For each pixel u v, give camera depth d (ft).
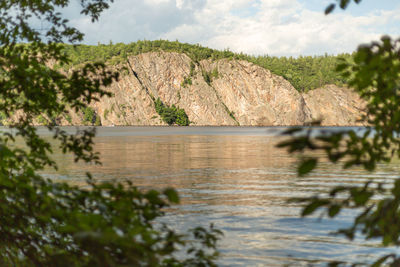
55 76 10.58
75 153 11.64
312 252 25.29
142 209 8.07
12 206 8.80
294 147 4.99
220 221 33.24
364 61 5.73
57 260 7.96
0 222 9.63
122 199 8.14
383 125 6.28
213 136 273.13
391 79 6.08
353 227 6.22
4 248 9.85
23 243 9.61
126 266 6.60
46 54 10.92
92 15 11.34
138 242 6.60
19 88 10.37
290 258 24.06
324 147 5.03
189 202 41.86
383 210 6.03
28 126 11.39
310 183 56.65
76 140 11.57
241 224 32.40
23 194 8.04
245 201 42.65
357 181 58.23
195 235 9.93
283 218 34.50
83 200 8.38
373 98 6.53
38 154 10.61
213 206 39.70
